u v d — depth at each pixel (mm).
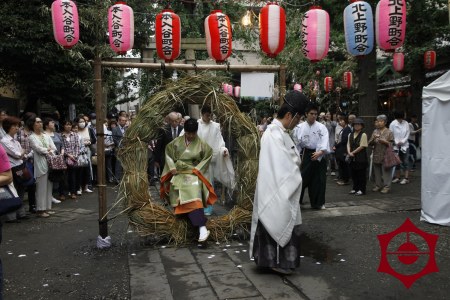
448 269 4199
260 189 4035
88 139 9875
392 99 17406
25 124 7512
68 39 4977
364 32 4965
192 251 4996
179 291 3777
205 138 6086
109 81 11578
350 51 5145
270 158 4035
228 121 5473
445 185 5840
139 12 11688
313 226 6059
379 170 8719
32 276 4254
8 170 3137
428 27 11242
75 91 11734
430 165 5992
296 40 12797
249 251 4660
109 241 5223
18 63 10711
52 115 10438
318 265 4426
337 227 5965
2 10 9781
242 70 5520
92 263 4625
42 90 11297
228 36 5312
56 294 3787
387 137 8430
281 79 5578
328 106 16156
